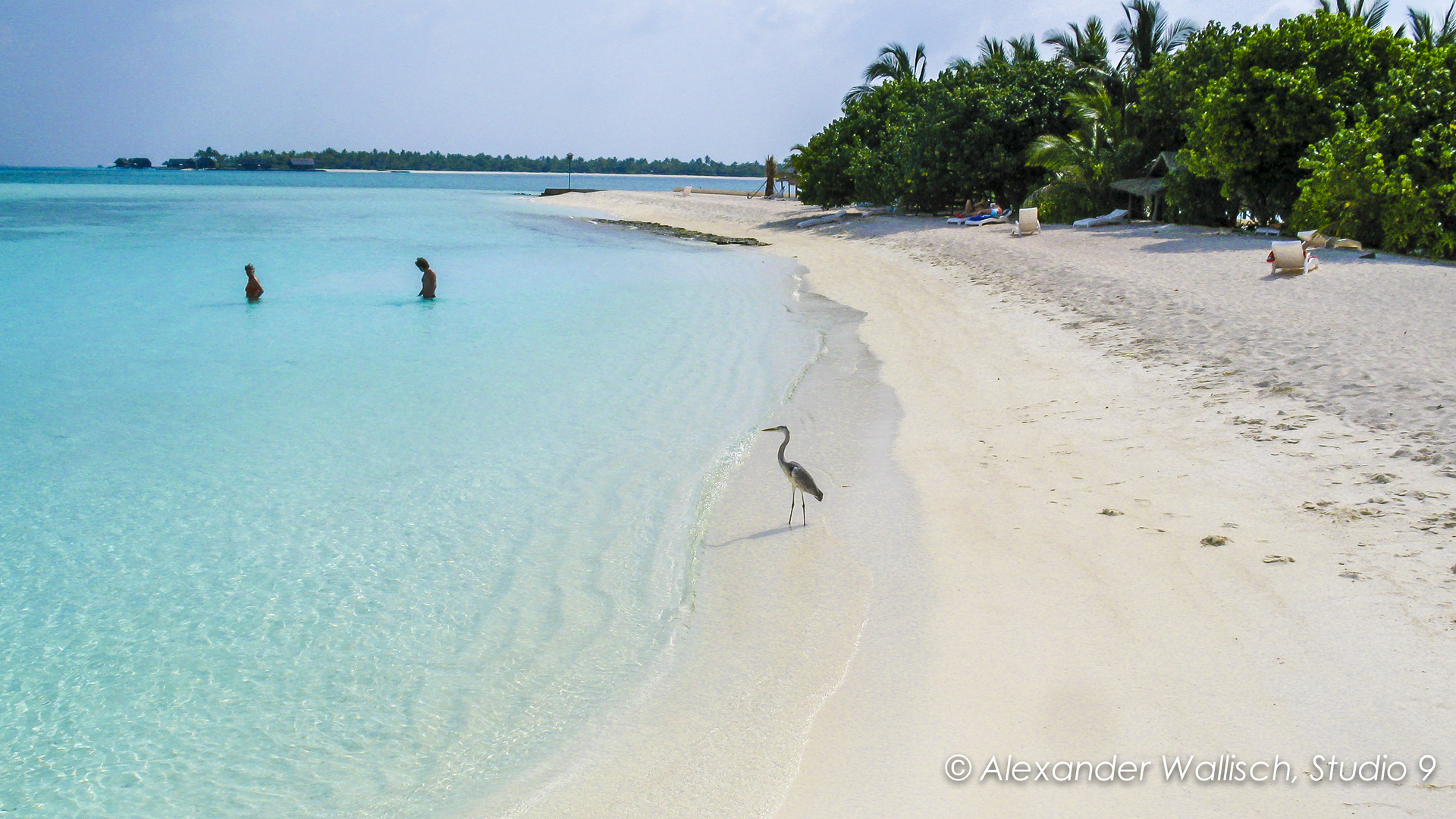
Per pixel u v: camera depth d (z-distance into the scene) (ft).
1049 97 135.64
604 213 233.76
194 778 17.07
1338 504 24.30
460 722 18.65
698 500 30.35
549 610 23.16
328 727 18.57
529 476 32.81
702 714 18.40
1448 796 13.25
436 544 27.14
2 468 33.53
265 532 28.09
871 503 29.04
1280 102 83.35
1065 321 55.83
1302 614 18.92
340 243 128.57
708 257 113.60
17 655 21.30
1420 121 69.97
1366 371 35.73
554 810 15.75
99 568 25.67
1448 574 19.65
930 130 141.08
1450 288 51.26
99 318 64.28
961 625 20.53
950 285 77.10
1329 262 64.85
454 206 266.16
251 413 40.81
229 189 379.76
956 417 38.19
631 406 42.09
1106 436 33.17
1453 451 26.58
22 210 199.11
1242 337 44.34
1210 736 15.43
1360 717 15.40
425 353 53.52
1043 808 14.20
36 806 16.28
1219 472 27.94
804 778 15.89
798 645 20.68
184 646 21.67
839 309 69.41
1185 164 95.30
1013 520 26.27
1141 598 20.63
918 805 14.69
